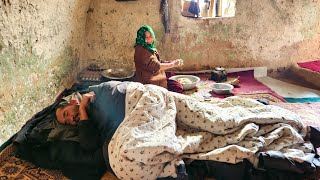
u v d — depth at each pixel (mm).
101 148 1857
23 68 2148
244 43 3465
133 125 1709
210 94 2926
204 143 1813
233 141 1783
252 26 3404
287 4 3332
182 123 1915
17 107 2100
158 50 3445
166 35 3395
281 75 3580
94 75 3230
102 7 3285
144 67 2738
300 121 1958
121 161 1607
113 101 1880
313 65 3369
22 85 2148
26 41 2150
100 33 3367
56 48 2664
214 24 3385
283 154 1679
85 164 1798
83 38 3324
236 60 3527
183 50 3461
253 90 3070
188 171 1691
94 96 1934
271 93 2994
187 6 3359
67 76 2973
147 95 1822
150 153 1578
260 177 1665
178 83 2928
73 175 1777
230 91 2926
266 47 3482
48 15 2430
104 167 1837
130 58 3453
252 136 1800
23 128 2039
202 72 3508
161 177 1680
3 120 1943
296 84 3348
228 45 3471
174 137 1725
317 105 2740
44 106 2500
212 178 1752
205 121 1844
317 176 1698
